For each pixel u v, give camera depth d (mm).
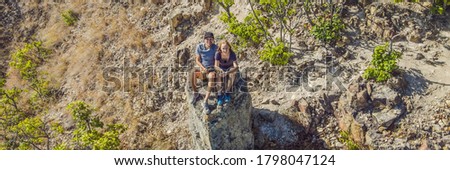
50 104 16703
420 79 11305
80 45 18344
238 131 10414
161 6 17438
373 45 12531
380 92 10984
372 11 13109
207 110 9867
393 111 10695
